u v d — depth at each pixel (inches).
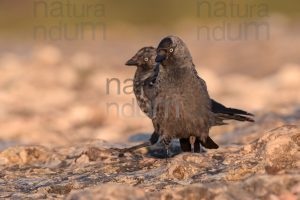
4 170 462.9
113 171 437.7
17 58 1280.8
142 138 615.2
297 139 406.0
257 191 336.2
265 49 1371.8
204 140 449.7
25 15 1690.5
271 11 1683.1
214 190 338.0
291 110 703.7
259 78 1181.7
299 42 1409.9
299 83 1058.7
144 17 1657.2
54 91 1019.9
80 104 916.6
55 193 400.5
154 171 424.5
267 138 431.5
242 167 391.5
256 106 853.8
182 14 1670.8
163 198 335.3
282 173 354.9
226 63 1294.3
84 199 320.5
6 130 736.3
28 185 418.9
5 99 965.2
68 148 510.0
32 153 492.7
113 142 545.0
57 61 1195.3
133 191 324.5
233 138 574.2
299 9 1674.5
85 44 1456.7
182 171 402.3
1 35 1587.1
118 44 1461.6
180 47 437.7
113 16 1646.2
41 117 815.7
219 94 1016.9
